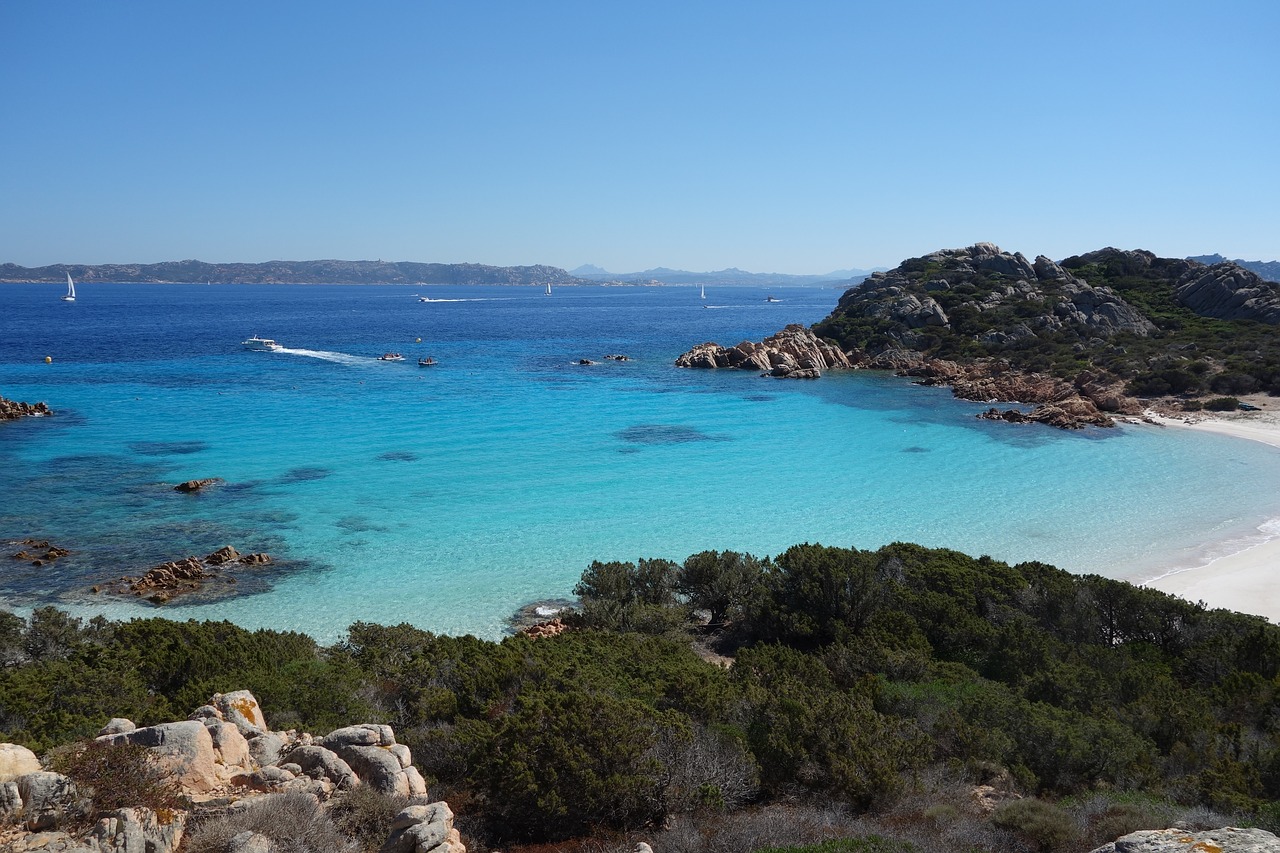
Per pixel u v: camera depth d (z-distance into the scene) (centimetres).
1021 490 4756
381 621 2923
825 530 4006
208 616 2931
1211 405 7438
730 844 1185
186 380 8856
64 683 1630
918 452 5800
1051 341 10281
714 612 3062
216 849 972
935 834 1249
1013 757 1600
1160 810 1284
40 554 3494
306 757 1245
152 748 1115
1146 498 4584
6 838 887
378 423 6606
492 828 1273
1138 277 13062
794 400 8131
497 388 8669
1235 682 1972
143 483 4647
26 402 6988
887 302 12238
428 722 1728
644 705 1577
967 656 2388
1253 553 3631
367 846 1077
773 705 1741
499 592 3219
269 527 3931
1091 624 2508
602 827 1293
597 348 13312
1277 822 1205
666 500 4503
